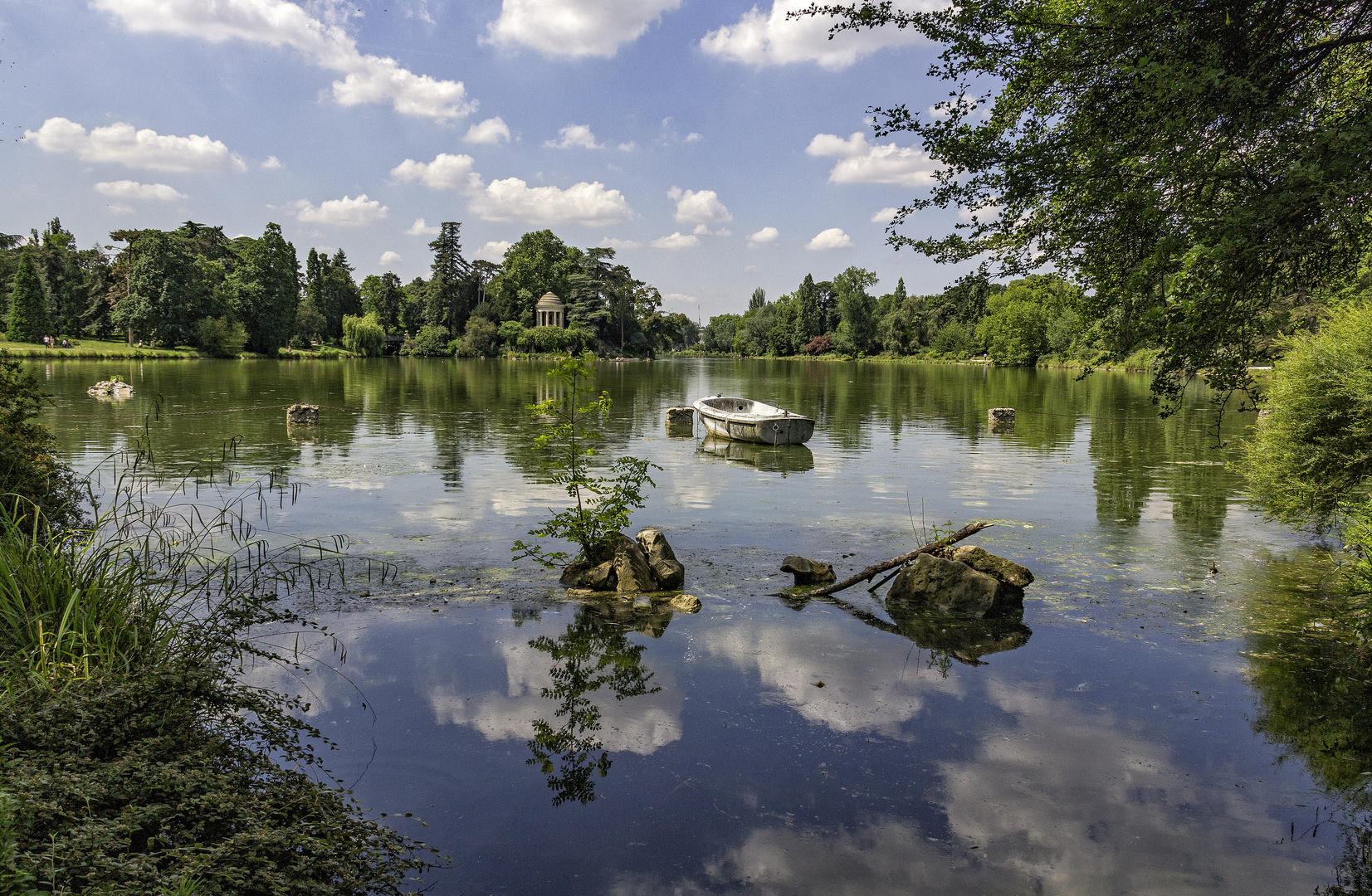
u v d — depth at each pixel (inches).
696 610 290.7
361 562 345.4
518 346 4205.2
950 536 325.1
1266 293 195.6
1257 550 379.6
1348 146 160.7
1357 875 142.4
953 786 173.2
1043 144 209.3
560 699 214.2
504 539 386.6
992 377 2330.2
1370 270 318.3
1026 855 148.6
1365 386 317.4
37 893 94.0
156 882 106.1
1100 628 274.5
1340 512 353.7
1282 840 153.6
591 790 169.2
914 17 219.8
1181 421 1004.6
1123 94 201.2
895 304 4517.7
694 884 138.5
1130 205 195.2
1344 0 186.7
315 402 1176.8
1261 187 180.1
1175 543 393.4
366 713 202.4
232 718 170.2
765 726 200.2
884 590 321.1
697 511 463.8
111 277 3016.7
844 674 234.5
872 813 162.6
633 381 2126.0
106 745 142.7
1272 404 357.7
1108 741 193.8
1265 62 188.7
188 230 3617.1
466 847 147.9
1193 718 205.9
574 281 4594.0
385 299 4724.4
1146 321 191.3
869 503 491.2
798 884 138.8
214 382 1521.9
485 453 677.3
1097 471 617.0
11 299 2657.5
